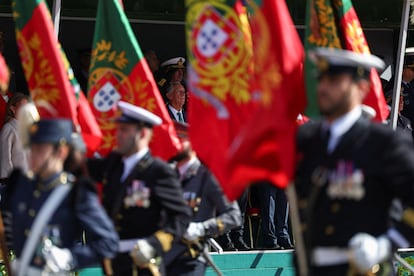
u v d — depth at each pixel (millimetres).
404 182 15414
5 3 32406
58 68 20156
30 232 16672
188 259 22406
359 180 15625
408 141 15727
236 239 31109
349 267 15727
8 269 19922
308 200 15930
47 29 20219
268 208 31453
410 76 35375
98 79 22500
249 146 15328
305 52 22375
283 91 15375
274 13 16234
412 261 30844
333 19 22266
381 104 22984
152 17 34312
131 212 19859
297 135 16266
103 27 22500
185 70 31656
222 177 18531
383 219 15820
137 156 19969
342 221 15727
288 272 30484
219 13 19016
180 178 22844
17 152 27484
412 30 38438
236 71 18781
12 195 17234
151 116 19906
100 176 20422
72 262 16438
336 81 15672
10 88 30797
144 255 19484
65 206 16625
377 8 36531
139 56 22312
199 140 18906
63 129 16766
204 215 22906
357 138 15758
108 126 22422
